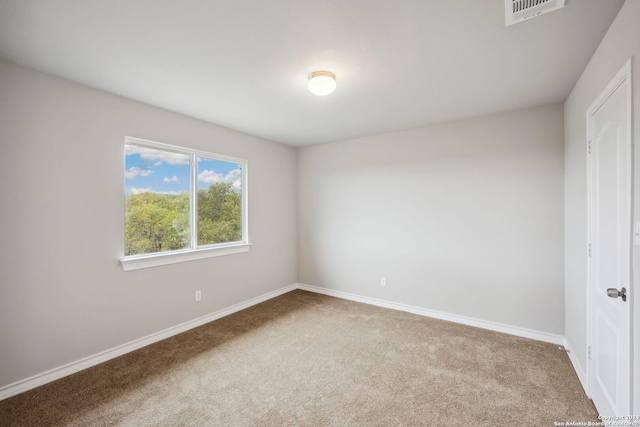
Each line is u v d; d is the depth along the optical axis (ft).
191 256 10.13
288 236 14.70
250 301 12.51
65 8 4.65
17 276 6.52
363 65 6.57
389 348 8.59
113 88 7.75
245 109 9.36
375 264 12.63
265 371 7.39
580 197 7.04
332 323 10.53
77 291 7.44
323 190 14.23
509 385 6.72
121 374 7.25
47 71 6.81
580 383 6.78
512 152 9.57
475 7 4.65
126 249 8.64
